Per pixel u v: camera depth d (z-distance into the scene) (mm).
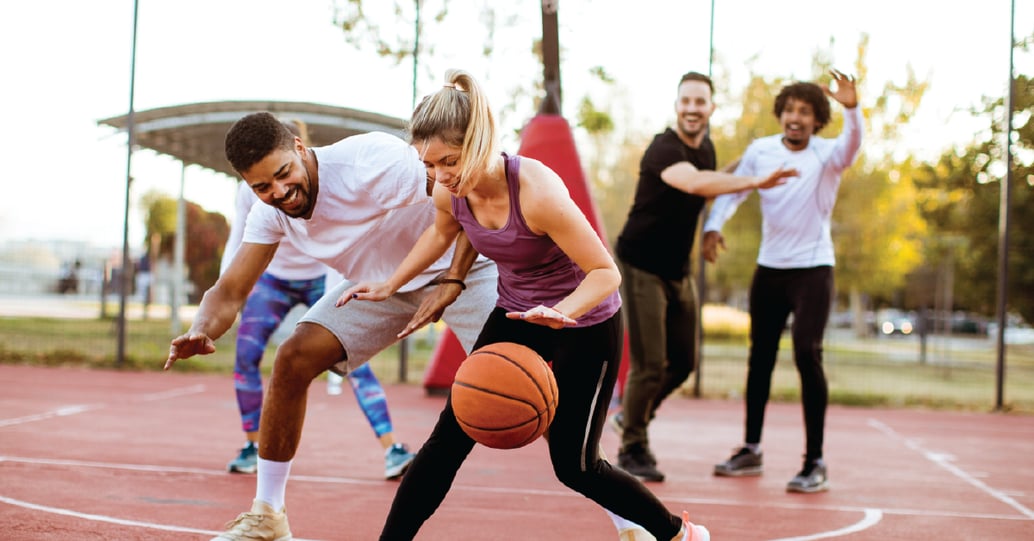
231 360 12203
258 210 3188
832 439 7438
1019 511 4543
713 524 3943
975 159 18016
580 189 7914
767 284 5094
